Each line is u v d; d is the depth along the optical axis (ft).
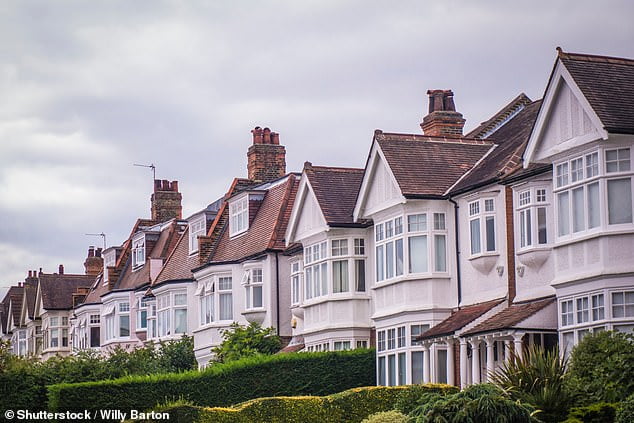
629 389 142.61
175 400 216.74
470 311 189.26
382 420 152.35
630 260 156.25
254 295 261.44
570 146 164.86
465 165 207.21
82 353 259.19
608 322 156.56
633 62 169.89
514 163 187.32
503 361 169.48
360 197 215.10
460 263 196.95
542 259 174.50
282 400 177.27
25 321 472.03
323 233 228.43
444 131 239.50
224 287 272.51
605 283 157.48
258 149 302.04
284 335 255.70
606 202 158.40
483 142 213.25
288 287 258.16
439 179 202.90
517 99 230.07
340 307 224.12
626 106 160.86
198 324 282.36
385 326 207.31
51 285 436.35
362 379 212.64
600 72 166.50
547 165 173.06
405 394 168.35
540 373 148.25
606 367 144.87
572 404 142.82
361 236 225.15
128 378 219.20
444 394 167.43
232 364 217.77
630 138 157.38
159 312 307.58
